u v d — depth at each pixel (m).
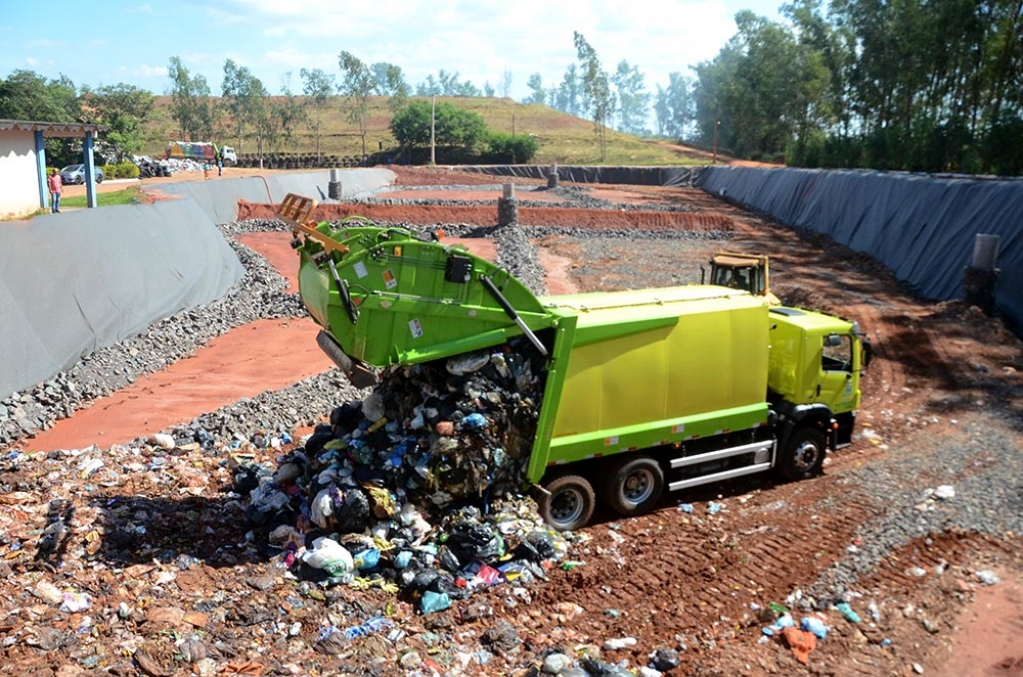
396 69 116.62
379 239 10.28
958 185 29.62
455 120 103.44
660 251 38.34
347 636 8.21
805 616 9.44
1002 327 22.61
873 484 13.18
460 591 9.20
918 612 9.62
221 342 22.42
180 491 11.31
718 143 127.25
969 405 17.66
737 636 9.09
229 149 83.12
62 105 64.25
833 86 71.44
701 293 12.70
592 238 42.47
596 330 10.72
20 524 9.71
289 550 9.62
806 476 13.41
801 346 12.77
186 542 9.72
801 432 13.21
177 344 21.09
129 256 21.92
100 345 18.73
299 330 23.70
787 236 43.25
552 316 10.37
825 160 58.56
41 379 16.22
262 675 7.38
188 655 7.43
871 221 36.28
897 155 48.28
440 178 77.56
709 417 11.93
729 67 125.69
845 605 9.69
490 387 10.11
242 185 45.94
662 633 9.06
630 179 80.88
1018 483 13.27
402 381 10.56
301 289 10.94
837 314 24.67
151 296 22.06
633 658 8.59
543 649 8.50
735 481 13.30
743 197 60.81
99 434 14.66
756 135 96.94
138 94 78.50
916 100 56.12
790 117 88.56
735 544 10.99
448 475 9.94
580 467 11.44
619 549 10.79
